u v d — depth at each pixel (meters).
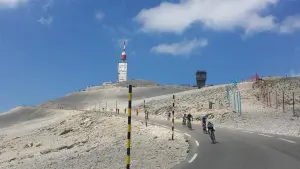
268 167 15.27
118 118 66.31
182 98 91.75
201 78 122.94
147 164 17.39
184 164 16.53
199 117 57.84
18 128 94.56
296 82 88.00
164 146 24.39
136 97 175.88
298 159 17.03
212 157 18.50
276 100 68.62
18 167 25.36
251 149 20.84
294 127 41.84
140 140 30.70
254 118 52.62
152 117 69.38
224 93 82.75
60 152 35.59
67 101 187.88
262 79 95.06
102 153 23.78
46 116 127.38
